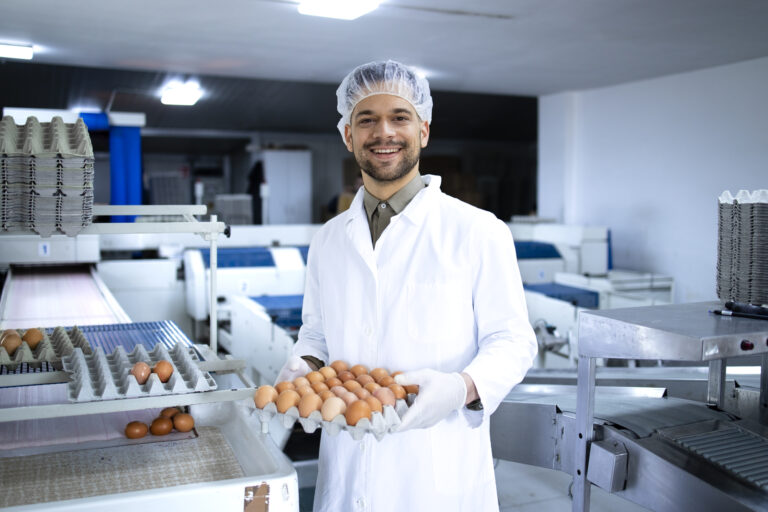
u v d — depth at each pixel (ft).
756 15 10.66
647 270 16.89
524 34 12.03
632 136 17.16
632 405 5.64
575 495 5.14
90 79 19.95
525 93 19.22
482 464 4.11
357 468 4.01
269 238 16.24
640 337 4.38
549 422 5.58
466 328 4.03
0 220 3.72
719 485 4.31
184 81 20.27
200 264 13.61
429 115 4.33
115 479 3.91
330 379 3.70
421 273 4.02
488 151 40.01
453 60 14.48
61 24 11.59
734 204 4.67
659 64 14.66
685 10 10.36
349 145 4.60
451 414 3.96
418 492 3.92
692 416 5.37
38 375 4.20
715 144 14.92
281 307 11.27
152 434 4.65
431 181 4.29
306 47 13.38
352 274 4.20
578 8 10.32
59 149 3.72
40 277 12.69
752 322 4.45
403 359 4.02
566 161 19.06
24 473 3.98
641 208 16.99
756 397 5.76
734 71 14.40
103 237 14.53
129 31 12.09
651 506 4.69
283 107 26.08
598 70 15.49
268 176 31.96
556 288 13.39
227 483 3.54
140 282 14.10
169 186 29.25
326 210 33.53
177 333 6.34
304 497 7.69
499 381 3.59
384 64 3.99
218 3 10.23
